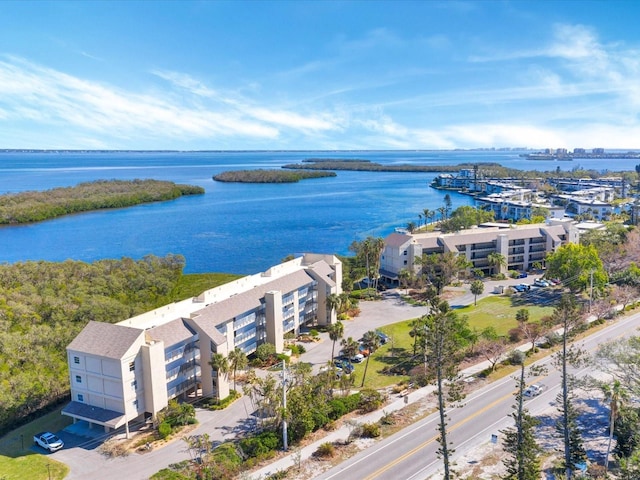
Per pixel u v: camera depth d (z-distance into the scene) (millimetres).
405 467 59062
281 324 95125
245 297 90125
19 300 103750
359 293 133500
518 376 81188
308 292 107938
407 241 145875
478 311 117188
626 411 59594
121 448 65000
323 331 108625
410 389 80188
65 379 81125
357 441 65500
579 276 123500
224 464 58812
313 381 74125
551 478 55656
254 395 77125
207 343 77250
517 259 158000
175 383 74812
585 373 80250
